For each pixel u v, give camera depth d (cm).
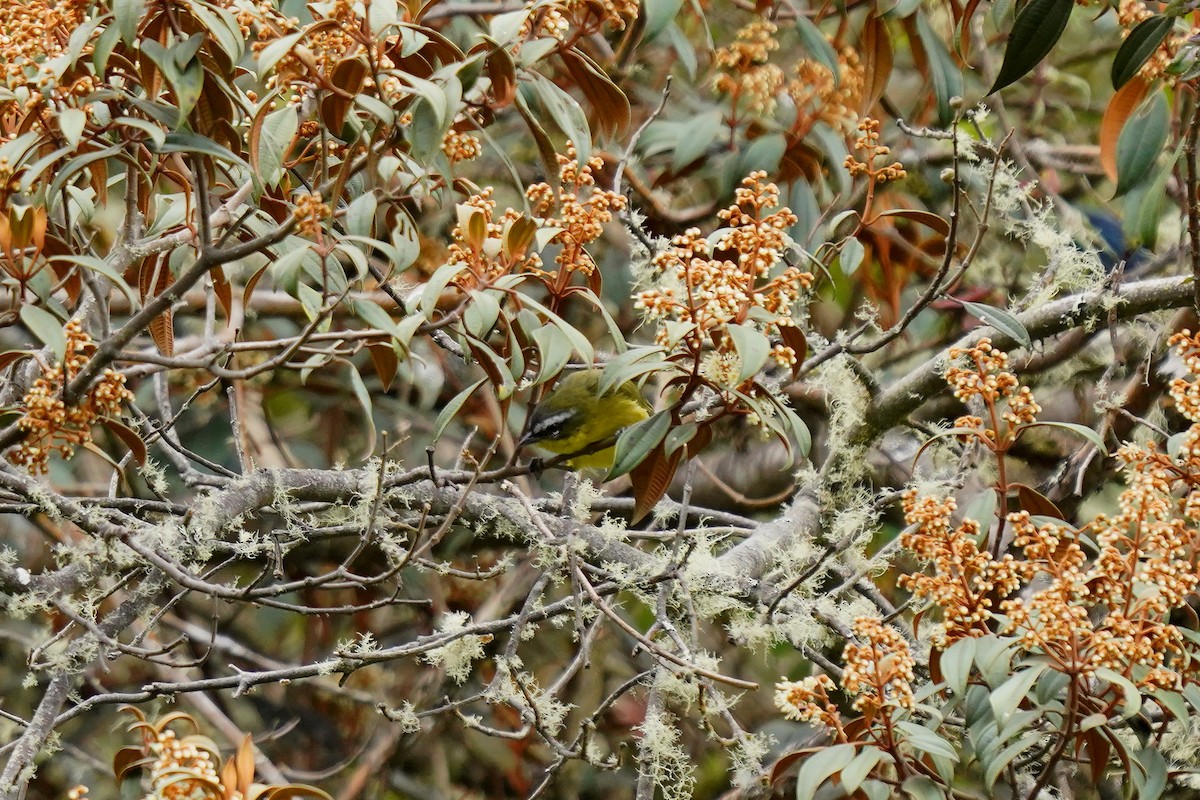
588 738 647
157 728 475
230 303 674
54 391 590
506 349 643
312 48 520
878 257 1041
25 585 670
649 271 812
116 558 684
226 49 500
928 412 1140
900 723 504
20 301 541
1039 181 955
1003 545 688
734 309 552
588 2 563
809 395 1105
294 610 652
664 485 620
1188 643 529
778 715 1105
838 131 916
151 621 703
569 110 590
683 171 938
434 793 1112
